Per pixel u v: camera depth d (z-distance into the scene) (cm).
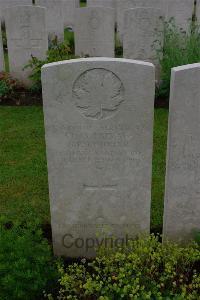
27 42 406
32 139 319
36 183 270
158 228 235
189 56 364
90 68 194
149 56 392
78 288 195
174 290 192
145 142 204
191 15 568
